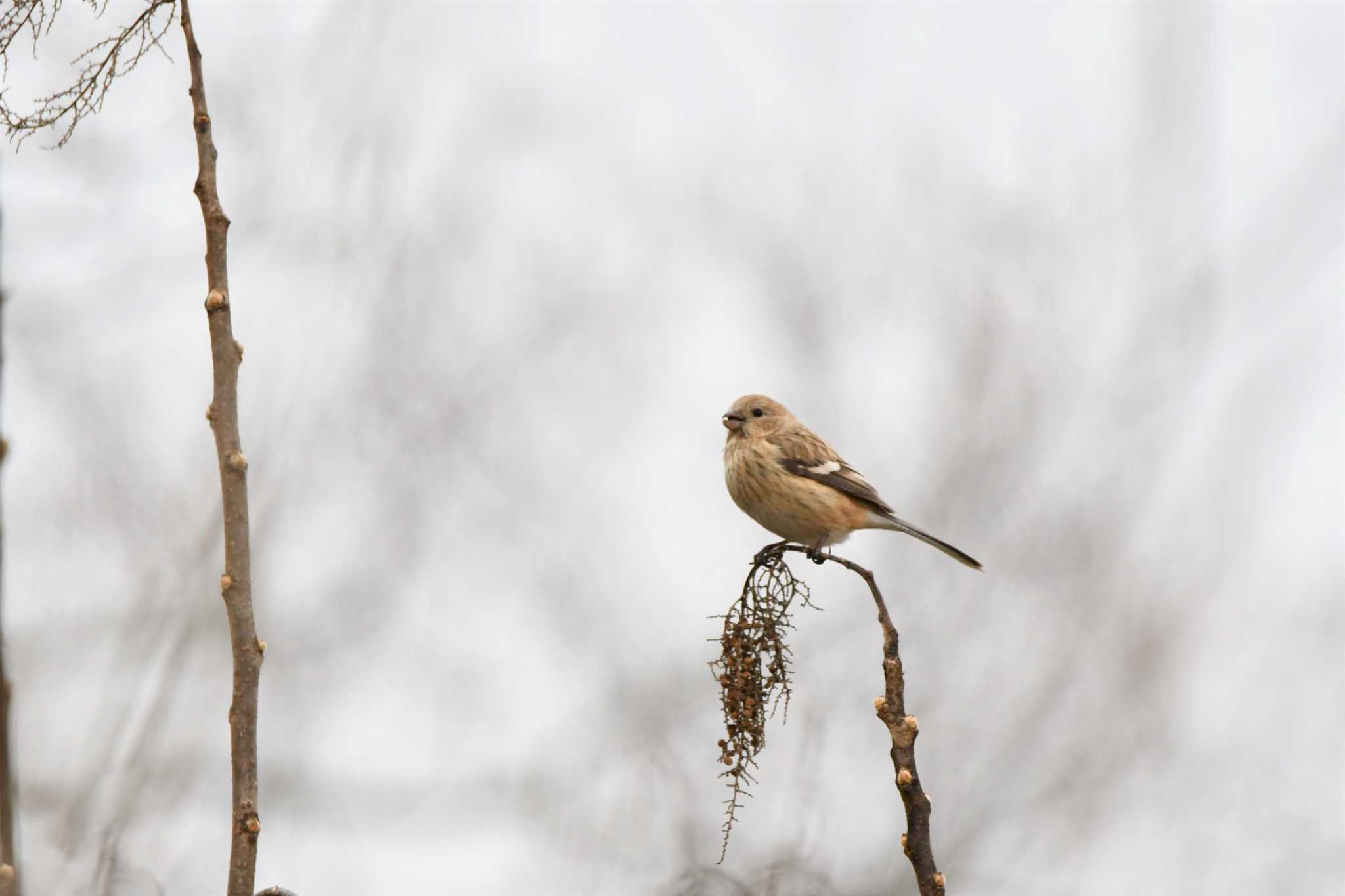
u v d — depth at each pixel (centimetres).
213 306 458
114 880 711
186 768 909
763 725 639
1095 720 1609
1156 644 1623
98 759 870
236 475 454
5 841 453
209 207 463
